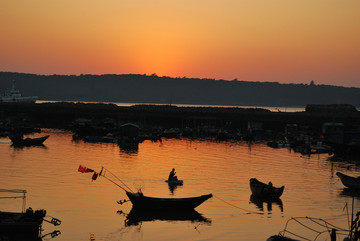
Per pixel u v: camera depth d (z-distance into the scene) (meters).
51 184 53.28
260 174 65.75
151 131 136.50
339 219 42.31
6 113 178.00
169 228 38.81
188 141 119.38
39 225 34.97
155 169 67.06
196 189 53.66
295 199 50.09
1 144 97.12
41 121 176.88
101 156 80.88
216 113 170.50
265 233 37.94
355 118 149.75
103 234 36.66
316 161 82.88
